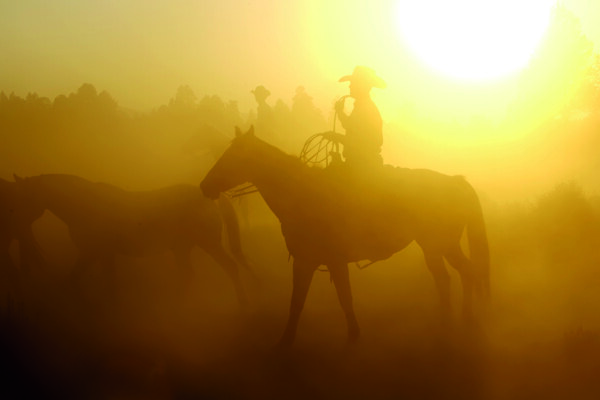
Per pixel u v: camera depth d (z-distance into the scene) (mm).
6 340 6793
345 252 7211
